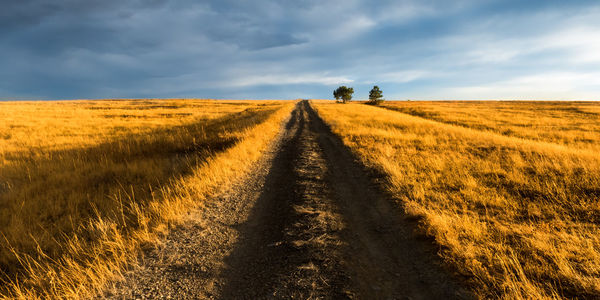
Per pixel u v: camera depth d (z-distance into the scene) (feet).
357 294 8.64
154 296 8.80
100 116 101.24
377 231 13.28
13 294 8.70
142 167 24.31
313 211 15.74
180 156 30.53
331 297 8.51
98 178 21.76
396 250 11.41
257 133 45.93
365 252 11.35
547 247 10.11
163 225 13.48
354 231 13.37
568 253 9.74
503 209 14.48
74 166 24.88
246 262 10.96
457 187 18.26
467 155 28.30
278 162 30.32
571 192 16.05
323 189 20.01
